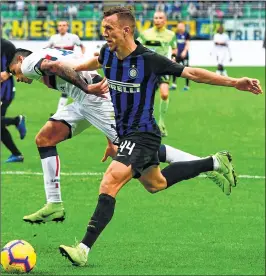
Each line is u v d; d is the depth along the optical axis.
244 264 16.44
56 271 15.46
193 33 76.94
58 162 17.80
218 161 17.36
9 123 28.69
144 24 76.44
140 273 15.60
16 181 25.11
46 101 51.50
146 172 16.23
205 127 39.38
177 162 16.98
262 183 25.17
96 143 33.19
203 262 16.56
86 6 78.25
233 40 76.06
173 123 40.84
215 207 21.94
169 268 16.03
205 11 77.12
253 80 14.92
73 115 17.92
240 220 20.47
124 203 22.28
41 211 17.73
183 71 15.06
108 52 15.32
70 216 20.73
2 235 18.66
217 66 67.94
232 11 76.94
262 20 76.62
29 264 15.24
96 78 17.70
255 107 48.41
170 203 22.34
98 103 17.70
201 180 25.47
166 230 19.38
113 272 15.55
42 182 25.02
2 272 15.22
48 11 78.00
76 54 17.28
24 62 16.92
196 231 19.30
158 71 15.09
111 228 19.52
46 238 18.47
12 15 77.62
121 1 71.06
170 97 53.97
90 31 77.19
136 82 15.14
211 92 57.41
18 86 61.44
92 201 22.47
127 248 17.64
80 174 26.38
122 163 15.09
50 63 16.48
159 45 34.94
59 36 43.09
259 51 75.00
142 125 15.32
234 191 23.97
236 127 39.50
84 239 15.15
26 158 29.55
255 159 29.77
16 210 21.25
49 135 17.80
